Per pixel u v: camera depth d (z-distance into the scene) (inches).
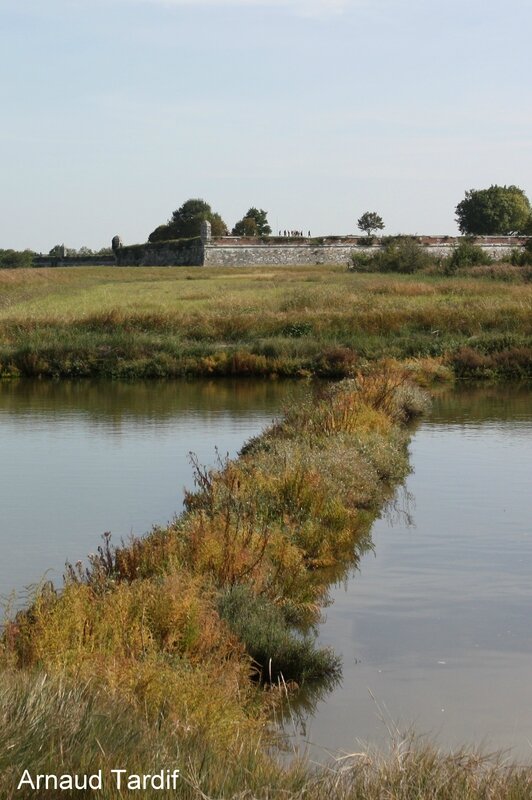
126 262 4522.6
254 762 253.9
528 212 5551.2
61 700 251.1
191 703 299.4
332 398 945.5
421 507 641.6
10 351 1550.2
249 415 1077.1
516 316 1717.5
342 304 1939.0
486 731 330.0
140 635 345.4
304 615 440.8
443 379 1416.1
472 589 478.3
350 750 315.6
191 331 1702.8
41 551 539.2
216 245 3873.0
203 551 446.6
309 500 569.6
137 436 933.2
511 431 954.7
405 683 372.8
